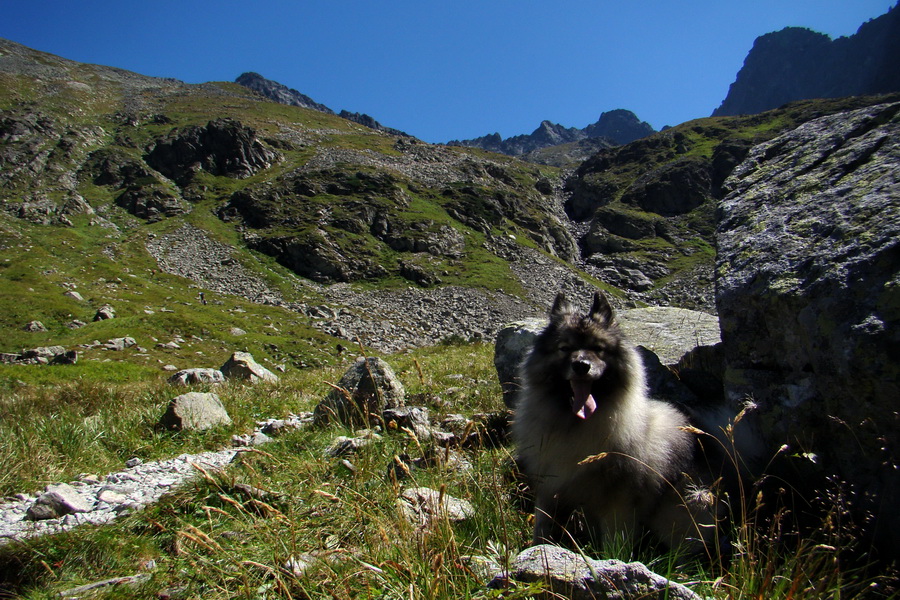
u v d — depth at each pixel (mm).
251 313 16344
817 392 1429
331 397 2789
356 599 1078
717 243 1958
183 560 1353
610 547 1328
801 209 1724
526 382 1662
